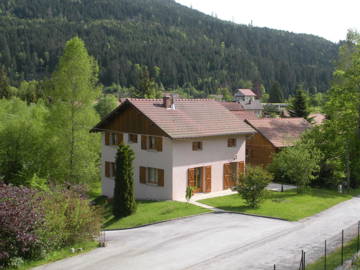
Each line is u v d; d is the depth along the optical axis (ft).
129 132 116.37
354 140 130.62
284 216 87.92
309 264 56.80
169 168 107.45
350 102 131.03
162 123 107.45
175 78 568.41
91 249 67.67
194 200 105.29
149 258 62.23
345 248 63.62
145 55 589.32
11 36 579.89
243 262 59.31
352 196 117.80
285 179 133.08
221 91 577.43
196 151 111.55
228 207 96.63
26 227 56.44
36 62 570.87
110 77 531.09
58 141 124.16
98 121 130.00
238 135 120.47
